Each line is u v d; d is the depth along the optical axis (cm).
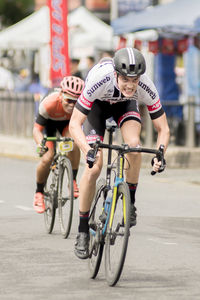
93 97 1243
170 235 1661
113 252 1180
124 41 3497
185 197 2294
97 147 1175
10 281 1212
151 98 1262
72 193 1579
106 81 1234
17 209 2002
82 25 4394
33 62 4981
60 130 1758
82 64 4428
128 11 3881
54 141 1711
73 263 1355
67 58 3164
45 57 4453
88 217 1289
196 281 1226
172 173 2897
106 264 1203
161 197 2283
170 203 2162
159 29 3173
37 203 1703
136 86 1193
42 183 1709
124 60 1162
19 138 3806
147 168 3064
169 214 1964
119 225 1168
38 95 3659
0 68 5025
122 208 1168
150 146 3117
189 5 3138
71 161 1697
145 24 3150
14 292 1141
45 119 1709
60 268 1312
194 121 3147
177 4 3216
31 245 1523
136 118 1319
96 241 1230
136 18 3269
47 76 4172
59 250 1473
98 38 4322
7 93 3978
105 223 1214
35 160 3419
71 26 4403
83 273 1278
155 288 1173
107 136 3253
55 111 1684
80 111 1247
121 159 1207
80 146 1224
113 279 1165
